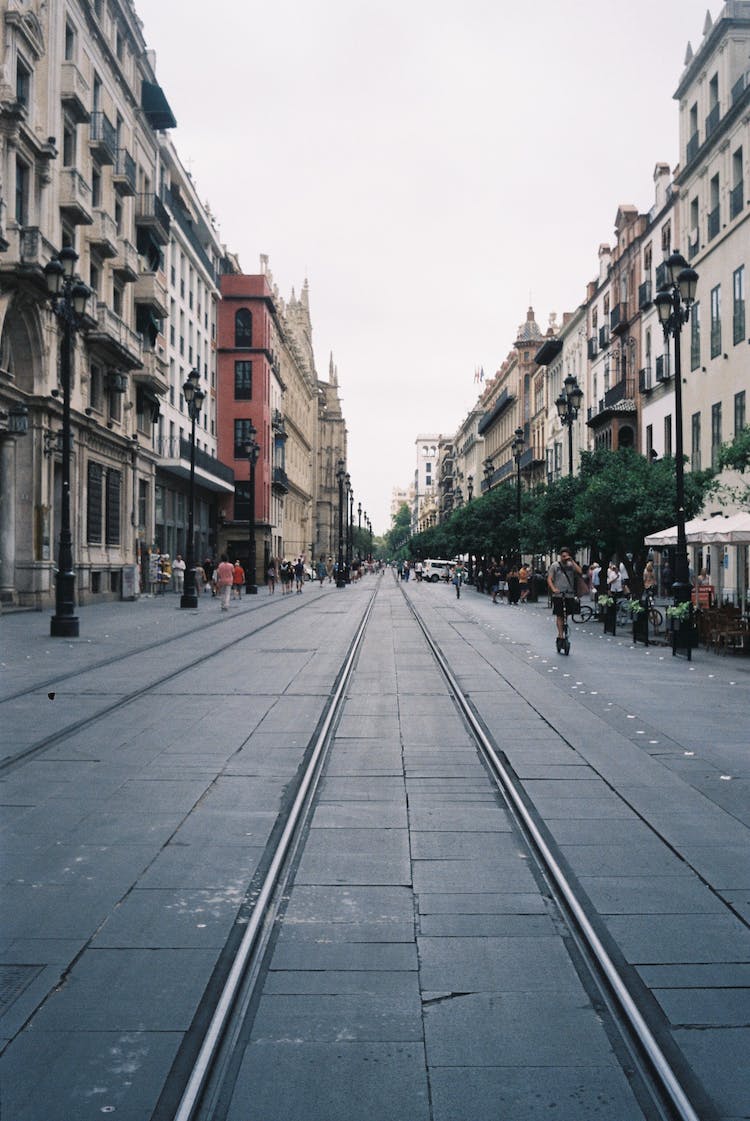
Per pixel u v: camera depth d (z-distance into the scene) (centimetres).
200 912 535
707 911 538
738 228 3488
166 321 5469
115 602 3972
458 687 1459
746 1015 418
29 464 3102
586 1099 357
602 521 2881
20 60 2916
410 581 10725
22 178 2983
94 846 655
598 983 452
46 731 1055
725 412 3644
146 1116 345
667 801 779
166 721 1137
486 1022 413
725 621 2073
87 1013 418
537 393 8269
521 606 4369
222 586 3494
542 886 584
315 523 14238
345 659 1847
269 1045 394
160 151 5150
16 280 2864
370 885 584
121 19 4053
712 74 3769
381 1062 381
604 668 1733
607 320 5666
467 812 750
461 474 14675
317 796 798
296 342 10731
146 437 4638
